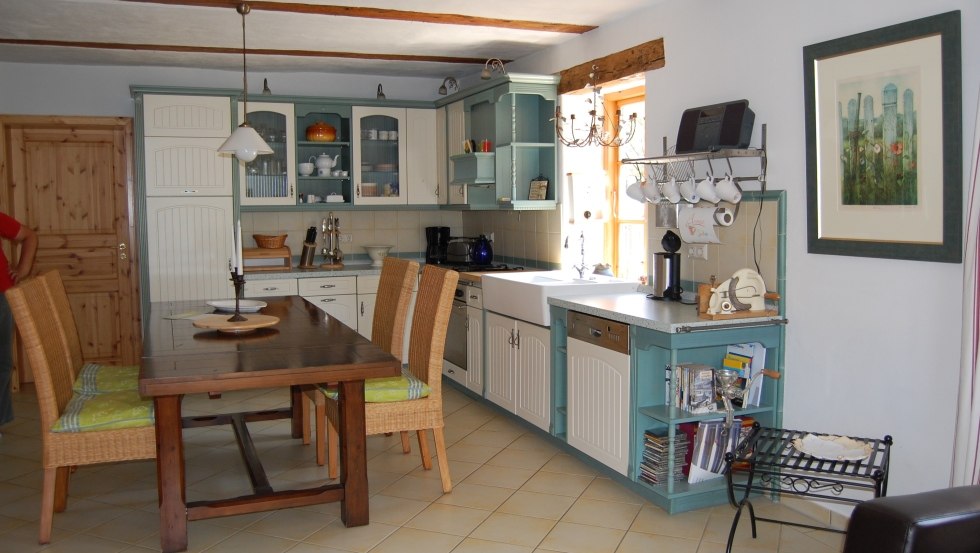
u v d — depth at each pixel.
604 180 4.90
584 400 3.77
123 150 5.96
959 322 2.64
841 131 3.01
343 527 3.20
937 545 1.83
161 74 5.94
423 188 6.35
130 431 3.07
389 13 4.24
